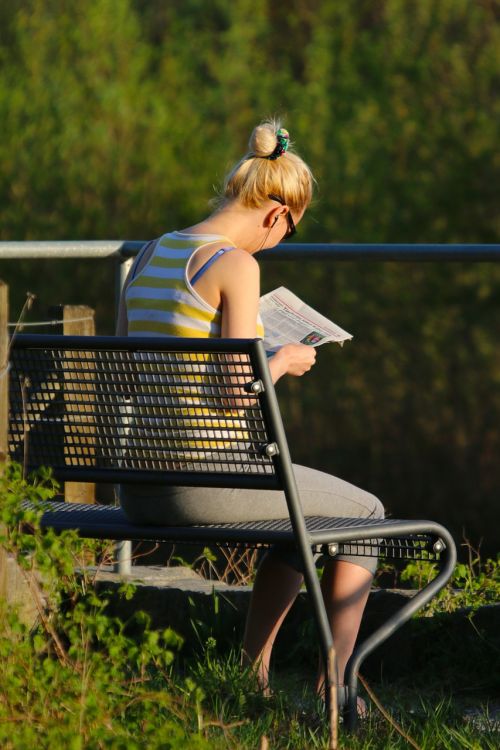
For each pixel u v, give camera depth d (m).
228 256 11.30
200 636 14.09
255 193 11.72
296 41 46.09
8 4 45.06
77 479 11.34
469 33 42.31
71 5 44.38
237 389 10.58
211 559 15.93
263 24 45.31
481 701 13.05
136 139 43.22
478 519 37.12
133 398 11.02
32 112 43.38
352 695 10.86
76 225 42.72
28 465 11.56
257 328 11.48
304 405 40.25
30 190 43.16
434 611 13.95
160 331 11.40
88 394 11.16
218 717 10.59
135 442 11.12
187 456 10.91
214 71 44.12
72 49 44.09
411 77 42.12
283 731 10.91
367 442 39.94
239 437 10.89
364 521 11.20
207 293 11.27
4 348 10.98
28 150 43.28
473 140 41.06
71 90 43.53
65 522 11.54
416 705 12.42
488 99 41.62
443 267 40.22
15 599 12.65
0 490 10.38
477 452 39.25
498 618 13.63
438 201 41.03
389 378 40.47
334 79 42.94
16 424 11.55
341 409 40.25
